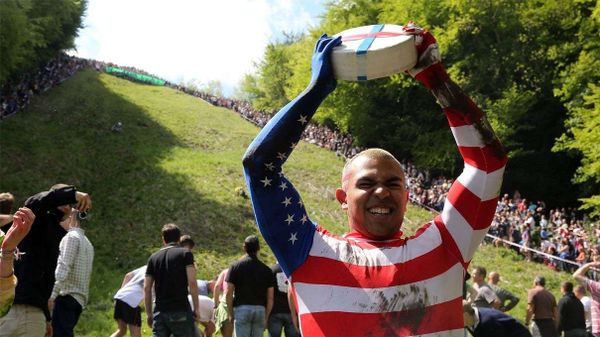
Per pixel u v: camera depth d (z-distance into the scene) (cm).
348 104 4816
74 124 4159
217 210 2748
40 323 539
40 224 536
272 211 286
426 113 4588
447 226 290
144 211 2666
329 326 271
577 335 1103
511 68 4175
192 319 821
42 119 4156
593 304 1009
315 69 289
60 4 6022
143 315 1394
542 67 4181
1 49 3706
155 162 3475
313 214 2916
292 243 286
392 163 299
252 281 878
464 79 4147
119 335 968
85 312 1516
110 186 3003
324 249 287
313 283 280
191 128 4769
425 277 278
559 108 4275
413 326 270
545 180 4266
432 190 3303
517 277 2220
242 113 6147
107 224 2492
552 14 4016
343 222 2884
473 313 697
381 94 4797
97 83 6397
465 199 289
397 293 274
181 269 821
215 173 3381
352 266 281
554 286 2152
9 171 3084
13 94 4528
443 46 4169
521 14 4075
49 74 6003
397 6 4606
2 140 3488
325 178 3688
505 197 3072
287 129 286
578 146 3148
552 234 2556
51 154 3419
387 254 284
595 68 3456
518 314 1773
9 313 528
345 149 4491
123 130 4250
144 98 5956
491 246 2609
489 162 289
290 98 5812
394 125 4769
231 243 2417
